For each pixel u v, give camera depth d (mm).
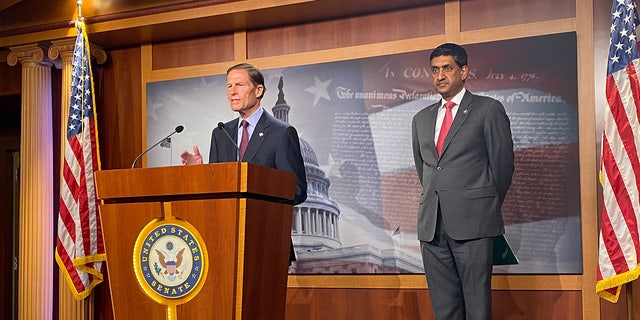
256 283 3324
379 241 5457
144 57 6305
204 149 6066
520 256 5051
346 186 5574
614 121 4387
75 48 6004
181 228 3295
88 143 5973
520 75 5141
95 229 5945
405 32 5512
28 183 6387
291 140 4656
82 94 6000
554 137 5039
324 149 5656
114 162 6355
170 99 6195
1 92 6812
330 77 5691
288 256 3646
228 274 3201
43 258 6344
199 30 6043
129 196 3379
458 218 4387
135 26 5945
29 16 6348
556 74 5059
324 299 5574
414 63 5461
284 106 5809
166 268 3320
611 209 4348
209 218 3236
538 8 5141
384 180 5477
